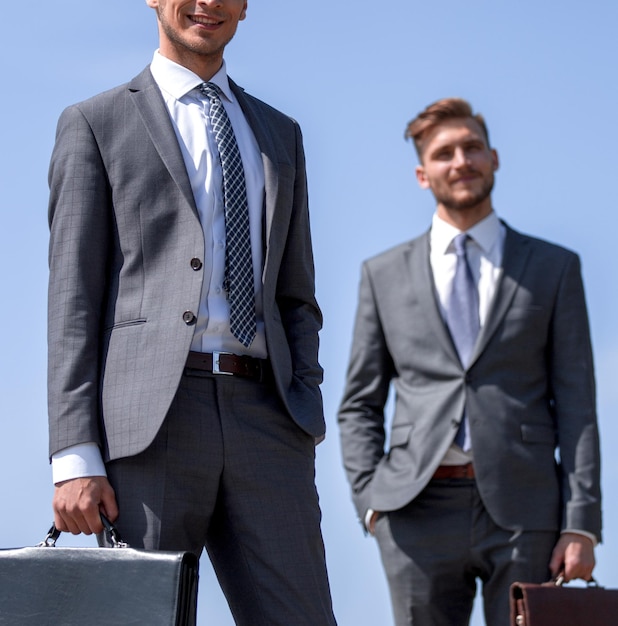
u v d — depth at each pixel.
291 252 3.56
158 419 3.18
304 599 3.31
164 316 3.26
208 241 3.33
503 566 4.99
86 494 3.19
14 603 3.06
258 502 3.30
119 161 3.36
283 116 3.68
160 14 3.51
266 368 3.38
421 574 5.09
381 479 5.23
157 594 3.00
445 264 5.32
